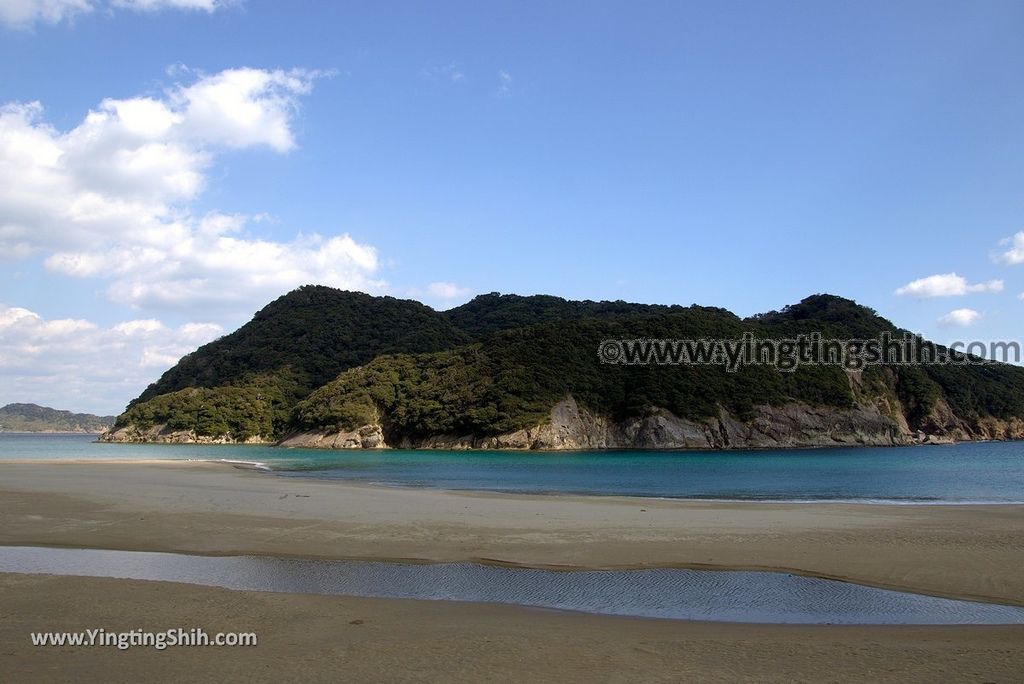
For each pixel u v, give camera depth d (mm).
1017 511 29109
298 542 20641
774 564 17875
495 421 115000
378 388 128000
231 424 137500
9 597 13719
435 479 53125
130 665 9859
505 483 49250
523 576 16734
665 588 15633
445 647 10797
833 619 13234
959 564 17656
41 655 10312
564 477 56594
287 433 130500
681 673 9578
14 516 25297
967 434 145125
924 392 142000
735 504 32094
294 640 11180
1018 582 16016
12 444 140625
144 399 167000
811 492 42312
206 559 18500
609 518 25844
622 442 119562
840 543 20516
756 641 11352
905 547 19875
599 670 9695
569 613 13477
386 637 11383
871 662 10117
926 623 13031
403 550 19578
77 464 60125
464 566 17797
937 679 9336
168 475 47250
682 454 104688
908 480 53219
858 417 129625
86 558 18547
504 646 10891
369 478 53219
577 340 132750
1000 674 9531
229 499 31281
